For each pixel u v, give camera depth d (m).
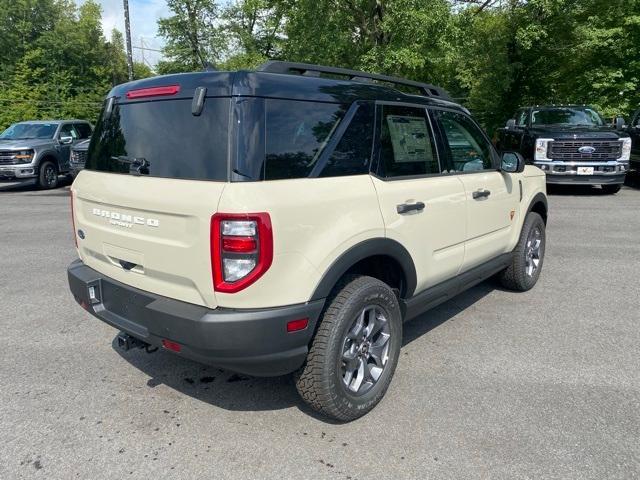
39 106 35.12
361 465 2.64
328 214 2.72
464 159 4.04
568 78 17.98
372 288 2.97
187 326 2.56
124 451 2.76
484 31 17.55
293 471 2.60
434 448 2.76
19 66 37.91
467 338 4.18
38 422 3.02
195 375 3.62
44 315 4.73
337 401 2.88
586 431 2.89
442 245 3.63
